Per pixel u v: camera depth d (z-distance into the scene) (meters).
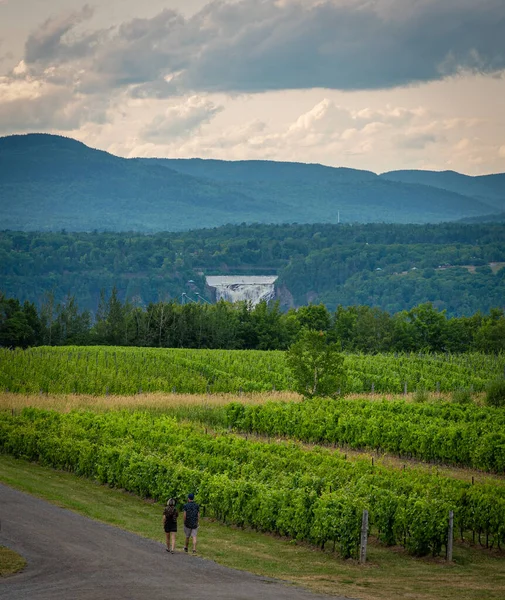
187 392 100.44
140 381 102.31
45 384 98.88
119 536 38.78
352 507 38.44
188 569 33.66
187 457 51.16
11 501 44.81
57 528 39.28
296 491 41.44
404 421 67.31
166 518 36.53
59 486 51.34
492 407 77.50
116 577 31.48
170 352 135.88
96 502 47.41
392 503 40.31
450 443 61.50
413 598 31.05
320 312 190.12
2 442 63.19
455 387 105.69
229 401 86.31
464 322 189.38
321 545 39.75
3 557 33.62
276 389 105.50
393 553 39.53
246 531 43.16
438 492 43.28
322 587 32.19
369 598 30.72
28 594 28.84
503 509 40.25
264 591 30.64
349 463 49.72
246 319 184.38
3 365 110.12
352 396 93.75
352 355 135.62
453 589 32.97
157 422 62.94
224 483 44.97
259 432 74.81
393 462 63.34
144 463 49.81
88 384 98.44
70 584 30.27
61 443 57.25
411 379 107.94
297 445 61.09
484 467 59.56
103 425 61.75
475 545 41.81
